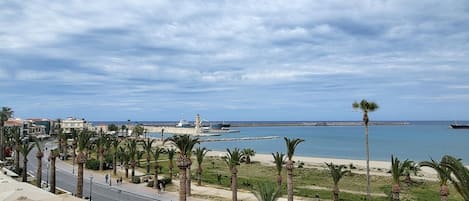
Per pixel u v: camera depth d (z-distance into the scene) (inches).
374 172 3449.8
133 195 2357.3
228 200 2188.7
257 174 3378.4
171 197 2292.1
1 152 4005.9
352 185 2795.3
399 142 7672.2
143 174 3265.3
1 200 1400.1
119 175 3228.3
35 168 3538.4
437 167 1053.8
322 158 4857.3
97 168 3570.4
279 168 2170.3
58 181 2842.0
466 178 845.2
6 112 4847.4
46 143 6505.9
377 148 6432.1
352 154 5502.0
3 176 1930.4
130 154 3339.1
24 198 1403.8
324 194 2406.5
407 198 2258.9
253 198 2240.4
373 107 1903.3
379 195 2394.2
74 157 3924.7
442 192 1501.0
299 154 5570.9
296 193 2420.0
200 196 2316.7
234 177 2018.9
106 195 2349.9
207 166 3944.4
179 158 1833.2
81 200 1398.9
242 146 7347.4
